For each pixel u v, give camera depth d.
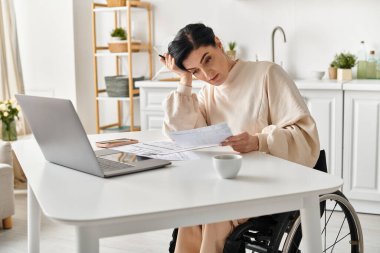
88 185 1.52
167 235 3.38
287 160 1.85
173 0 4.66
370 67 4.07
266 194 1.38
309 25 4.24
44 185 1.53
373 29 4.08
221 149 2.01
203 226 1.96
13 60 4.69
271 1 4.33
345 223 3.51
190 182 1.52
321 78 4.09
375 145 3.60
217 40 2.19
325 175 1.57
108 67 5.02
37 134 1.84
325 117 3.69
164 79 4.50
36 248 2.20
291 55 4.32
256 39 4.41
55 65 4.96
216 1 4.51
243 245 1.86
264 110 2.12
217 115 2.25
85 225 1.22
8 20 4.65
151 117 4.30
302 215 1.49
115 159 1.83
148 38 4.79
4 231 3.51
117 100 4.67
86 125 5.05
